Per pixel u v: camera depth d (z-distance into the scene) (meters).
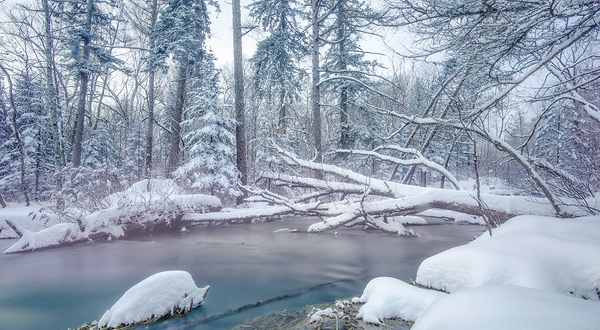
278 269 6.10
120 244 8.34
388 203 8.46
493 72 5.96
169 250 7.67
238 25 15.35
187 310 4.02
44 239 7.85
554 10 4.47
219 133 13.84
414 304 3.29
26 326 3.84
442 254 4.24
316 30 14.88
